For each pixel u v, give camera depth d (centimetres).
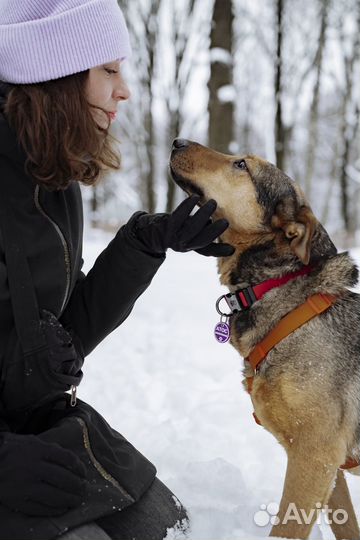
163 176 2770
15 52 245
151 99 2395
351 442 296
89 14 248
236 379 533
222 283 341
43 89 247
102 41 253
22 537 220
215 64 1234
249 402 481
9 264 242
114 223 1975
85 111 251
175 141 362
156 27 2394
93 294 287
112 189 2855
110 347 609
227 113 1230
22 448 227
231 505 332
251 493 346
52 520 227
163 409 475
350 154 2991
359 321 311
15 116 246
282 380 295
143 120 2572
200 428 432
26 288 244
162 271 1009
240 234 333
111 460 259
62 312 287
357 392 296
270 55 2441
